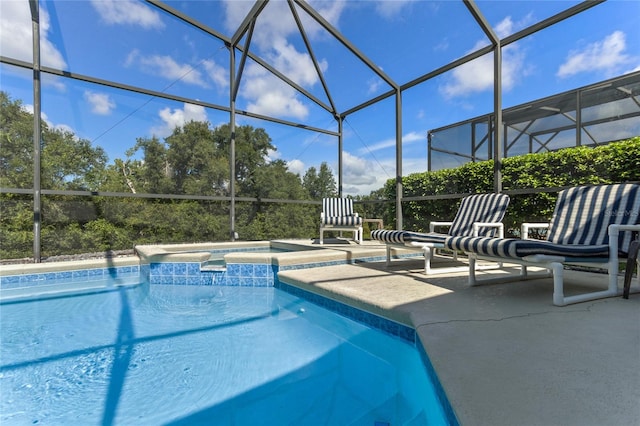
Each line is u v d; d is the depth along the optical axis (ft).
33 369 6.42
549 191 12.82
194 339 7.98
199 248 19.08
